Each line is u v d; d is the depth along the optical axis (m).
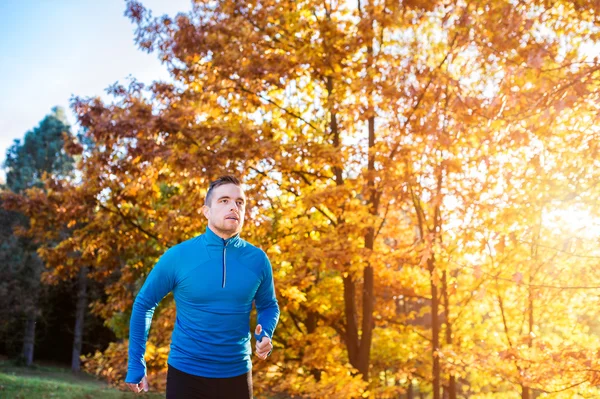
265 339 2.55
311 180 9.55
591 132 5.58
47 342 35.62
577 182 5.67
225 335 2.55
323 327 10.09
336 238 8.24
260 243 8.69
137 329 2.62
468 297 8.88
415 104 7.92
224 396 2.52
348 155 8.77
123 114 8.66
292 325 11.44
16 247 31.12
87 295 31.81
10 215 31.61
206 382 2.51
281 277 8.15
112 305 10.61
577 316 7.42
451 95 7.45
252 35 8.77
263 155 8.08
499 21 5.57
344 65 9.01
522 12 5.30
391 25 8.17
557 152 6.08
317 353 8.73
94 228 9.90
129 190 8.92
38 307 32.19
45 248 10.06
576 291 6.39
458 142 6.88
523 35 5.50
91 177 9.27
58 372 30.66
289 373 8.88
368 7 8.37
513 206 6.05
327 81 9.44
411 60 7.68
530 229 6.43
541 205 5.87
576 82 4.86
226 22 9.09
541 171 5.83
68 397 14.90
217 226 2.59
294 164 8.16
